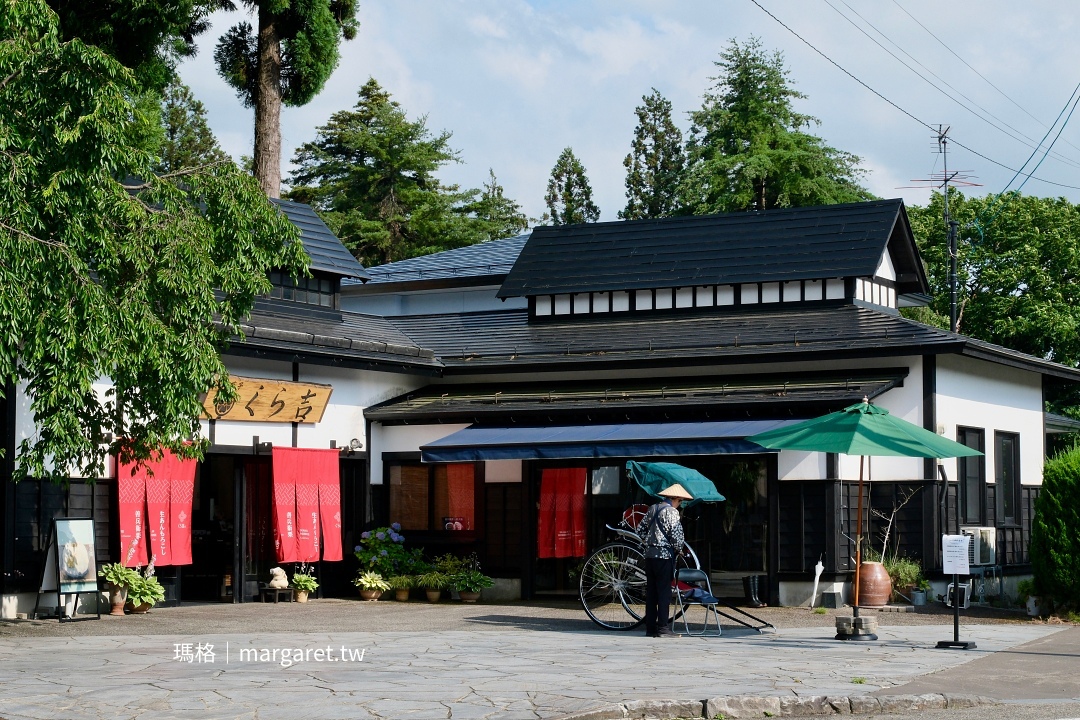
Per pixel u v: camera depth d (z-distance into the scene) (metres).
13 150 13.66
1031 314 41.19
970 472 22.34
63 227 13.63
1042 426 26.17
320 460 22.08
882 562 20.45
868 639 15.29
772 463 20.33
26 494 17.89
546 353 23.77
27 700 10.27
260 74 32.75
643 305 25.70
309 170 57.38
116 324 14.05
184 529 19.84
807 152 51.66
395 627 17.09
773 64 54.25
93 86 13.67
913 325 21.73
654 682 11.40
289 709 9.89
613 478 21.55
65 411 14.09
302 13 32.62
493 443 20.62
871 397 19.95
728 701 10.32
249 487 21.77
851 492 20.59
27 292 13.21
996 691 11.34
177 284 14.62
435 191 57.84
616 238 27.52
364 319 26.12
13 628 16.50
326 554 22.00
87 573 18.00
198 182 15.88
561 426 22.05
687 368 22.88
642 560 16.72
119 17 29.02
